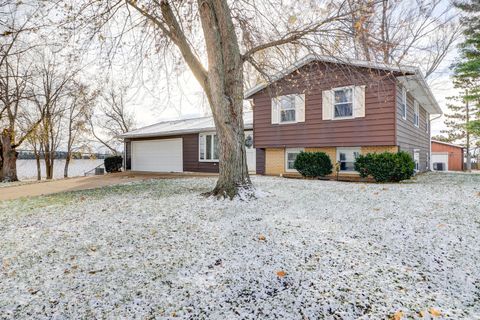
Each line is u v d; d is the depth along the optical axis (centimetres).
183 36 662
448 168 2622
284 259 308
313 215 484
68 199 697
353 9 538
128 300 234
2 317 213
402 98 1048
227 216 482
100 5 622
